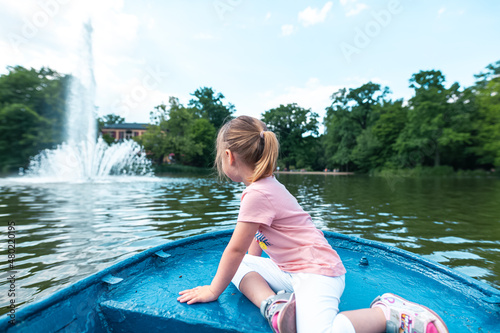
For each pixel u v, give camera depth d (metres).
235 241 1.07
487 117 27.52
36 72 24.66
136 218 4.25
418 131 30.19
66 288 0.93
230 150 1.20
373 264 1.58
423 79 31.16
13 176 14.95
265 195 1.09
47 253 2.60
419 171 29.92
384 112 37.50
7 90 23.62
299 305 0.92
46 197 6.66
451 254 2.83
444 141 28.17
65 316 0.91
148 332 0.98
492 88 25.55
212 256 1.65
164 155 36.00
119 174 20.16
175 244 1.63
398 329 0.86
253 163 1.18
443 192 9.57
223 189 9.25
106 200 6.26
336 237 1.88
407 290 1.25
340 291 1.00
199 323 0.93
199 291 1.10
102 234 3.29
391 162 32.94
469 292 1.16
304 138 48.94
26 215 4.44
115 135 47.56
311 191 9.72
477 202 6.86
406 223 4.24
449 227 4.01
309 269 1.00
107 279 1.12
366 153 35.56
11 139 22.70
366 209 5.58
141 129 48.12
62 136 23.86
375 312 0.91
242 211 1.09
